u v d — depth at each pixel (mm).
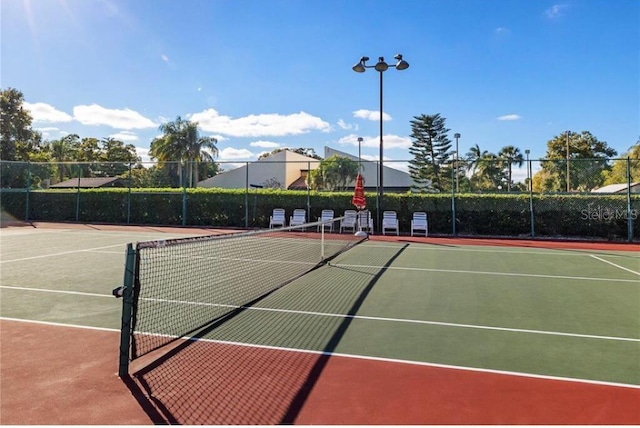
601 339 4844
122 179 25953
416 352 4375
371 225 18703
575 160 17922
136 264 4090
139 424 2934
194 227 21516
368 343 4637
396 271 9305
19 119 38875
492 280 8359
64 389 3473
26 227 20688
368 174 40594
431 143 45844
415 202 19156
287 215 20797
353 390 3480
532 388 3545
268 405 3213
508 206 18141
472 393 3443
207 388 3500
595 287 7777
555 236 17578
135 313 4051
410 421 2992
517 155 57500
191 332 4965
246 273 8898
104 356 4219
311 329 5113
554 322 5516
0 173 24688
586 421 3006
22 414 3068
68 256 11094
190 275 8508
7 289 7176
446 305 6355
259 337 4805
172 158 45281
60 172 26906
